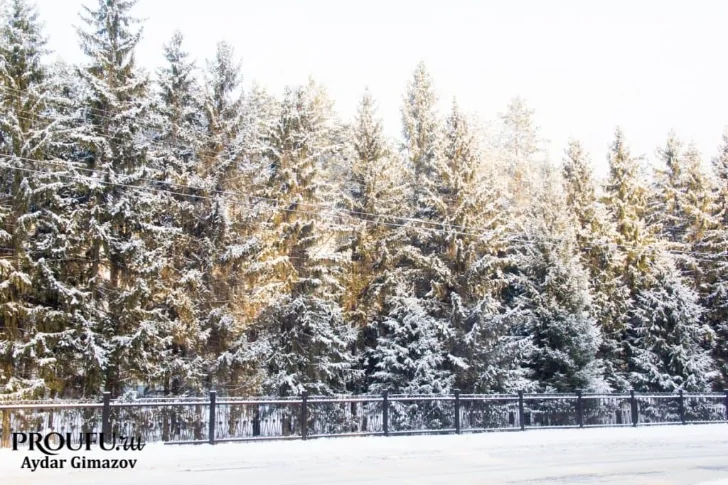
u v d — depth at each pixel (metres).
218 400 18.36
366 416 20.64
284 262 26.06
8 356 19.20
